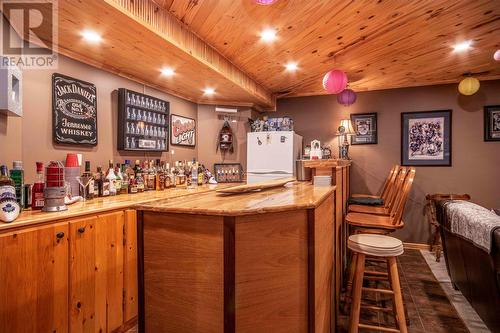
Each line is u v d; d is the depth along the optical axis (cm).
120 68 288
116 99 295
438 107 425
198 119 438
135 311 226
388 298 262
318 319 144
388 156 448
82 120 254
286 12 224
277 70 363
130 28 202
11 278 147
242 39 271
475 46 293
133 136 309
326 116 482
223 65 312
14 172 176
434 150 426
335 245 216
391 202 285
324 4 214
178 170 365
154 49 239
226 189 170
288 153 414
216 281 119
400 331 182
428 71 370
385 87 443
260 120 455
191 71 297
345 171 347
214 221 119
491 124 403
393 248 179
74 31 207
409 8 221
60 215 171
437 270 335
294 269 129
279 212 126
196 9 219
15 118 193
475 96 410
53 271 166
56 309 167
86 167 236
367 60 330
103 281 198
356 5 216
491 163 402
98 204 211
